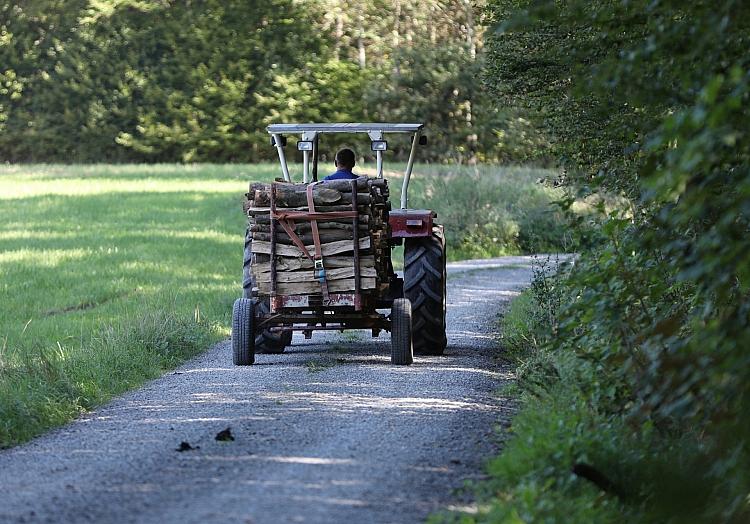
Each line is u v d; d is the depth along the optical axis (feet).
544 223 241.96
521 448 52.85
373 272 85.10
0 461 59.26
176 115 490.08
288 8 495.00
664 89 48.93
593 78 51.44
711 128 39.04
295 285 85.35
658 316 60.34
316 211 84.43
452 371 85.81
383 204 88.74
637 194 66.85
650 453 53.52
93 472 55.06
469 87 419.74
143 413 71.77
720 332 45.32
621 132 58.44
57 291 155.74
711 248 44.83
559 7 59.00
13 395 70.69
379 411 69.31
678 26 46.24
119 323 114.73
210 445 60.54
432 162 430.61
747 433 46.06
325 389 77.82
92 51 502.79
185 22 497.87
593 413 59.47
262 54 493.77
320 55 492.54
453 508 47.09
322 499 48.32
